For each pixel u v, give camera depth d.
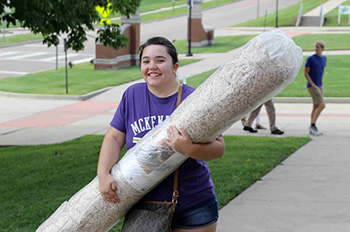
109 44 10.74
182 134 2.75
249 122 12.10
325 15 53.16
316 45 11.32
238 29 48.12
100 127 14.27
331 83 20.50
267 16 55.03
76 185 7.17
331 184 7.16
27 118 16.31
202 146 2.78
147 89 3.18
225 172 7.61
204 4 67.62
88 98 20.41
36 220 5.64
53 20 9.37
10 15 9.16
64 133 13.35
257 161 8.40
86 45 39.62
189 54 31.72
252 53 2.53
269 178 7.46
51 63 31.42
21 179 7.59
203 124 2.69
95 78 24.75
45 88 22.27
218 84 2.63
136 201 3.01
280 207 6.14
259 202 6.32
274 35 2.52
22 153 9.93
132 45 29.58
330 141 10.71
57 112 17.41
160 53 3.08
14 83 23.81
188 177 3.05
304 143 10.35
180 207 3.08
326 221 5.66
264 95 2.59
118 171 2.96
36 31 9.38
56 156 9.25
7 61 32.34
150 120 3.12
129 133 3.16
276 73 2.51
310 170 7.96
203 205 3.10
